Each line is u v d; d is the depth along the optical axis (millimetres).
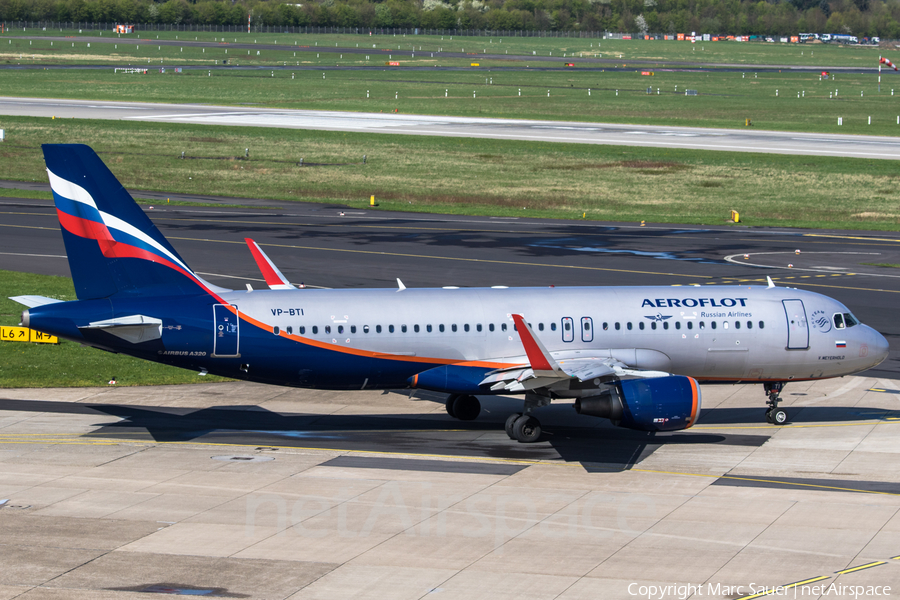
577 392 123500
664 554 87125
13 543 88312
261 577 81625
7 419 132250
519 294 130750
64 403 141500
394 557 86062
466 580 81312
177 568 83312
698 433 130500
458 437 127375
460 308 127562
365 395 150125
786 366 133125
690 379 119625
